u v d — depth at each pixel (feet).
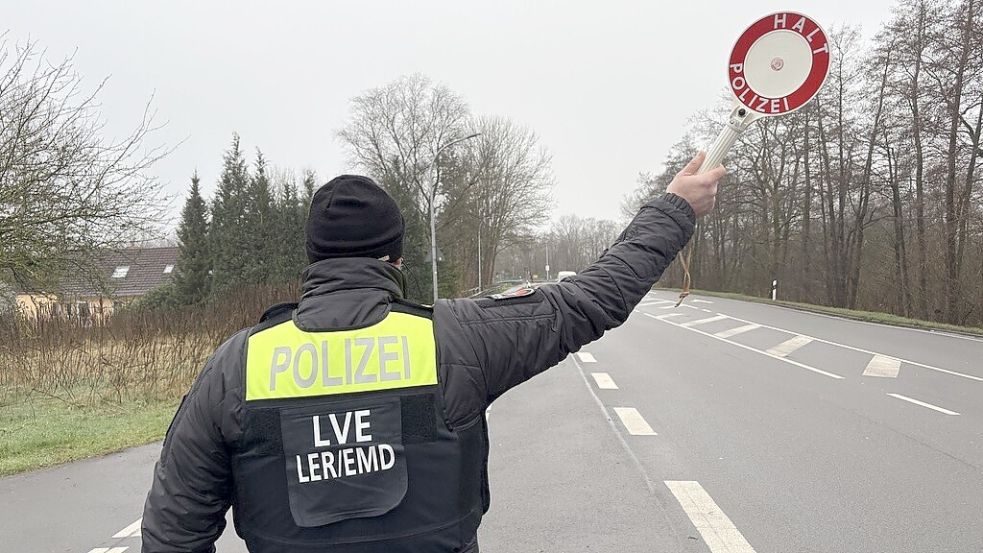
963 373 39.19
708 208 6.16
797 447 22.57
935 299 96.02
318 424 4.94
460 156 159.33
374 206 5.52
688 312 95.81
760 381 37.09
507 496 17.84
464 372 5.21
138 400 34.32
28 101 35.32
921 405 29.89
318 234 5.50
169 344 41.57
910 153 94.84
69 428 27.71
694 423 26.43
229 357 5.23
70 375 37.68
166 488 5.15
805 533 15.06
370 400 5.00
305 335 5.16
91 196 37.58
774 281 123.65
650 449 22.43
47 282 37.27
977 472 19.60
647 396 32.55
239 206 137.69
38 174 35.47
